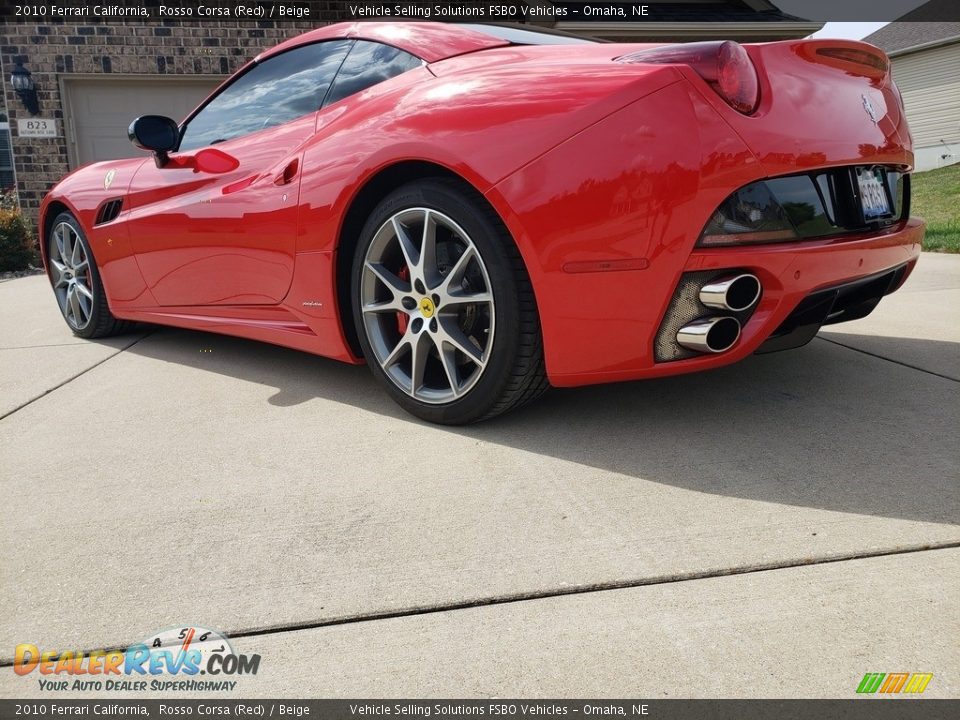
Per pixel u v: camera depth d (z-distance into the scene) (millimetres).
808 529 1425
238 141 2670
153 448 2020
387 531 1494
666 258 1620
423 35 2268
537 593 1259
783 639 1114
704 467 1726
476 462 1814
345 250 2201
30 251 7590
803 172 1683
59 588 1338
